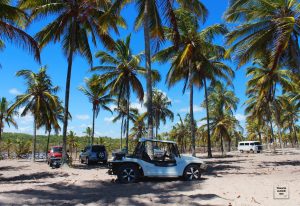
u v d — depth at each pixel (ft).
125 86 107.34
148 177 50.24
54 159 79.05
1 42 63.52
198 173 47.44
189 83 83.30
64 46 80.84
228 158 110.83
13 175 61.21
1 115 155.22
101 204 30.78
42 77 120.37
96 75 126.41
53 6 72.74
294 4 61.77
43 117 127.44
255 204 30.32
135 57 98.99
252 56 68.23
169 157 47.50
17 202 30.94
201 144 272.10
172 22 57.47
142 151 46.78
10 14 50.98
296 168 65.21
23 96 121.08
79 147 226.58
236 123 169.17
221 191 37.22
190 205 30.12
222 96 151.12
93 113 132.05
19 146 185.06
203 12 65.36
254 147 177.47
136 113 161.79
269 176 51.67
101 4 71.87
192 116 82.99
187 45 78.02
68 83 76.54
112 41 79.20
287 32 57.41
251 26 64.80
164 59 85.46
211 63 92.79
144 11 61.05
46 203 31.07
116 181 46.62
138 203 31.14
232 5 63.57
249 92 139.74
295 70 73.41
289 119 215.92
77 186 42.47
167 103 162.71
